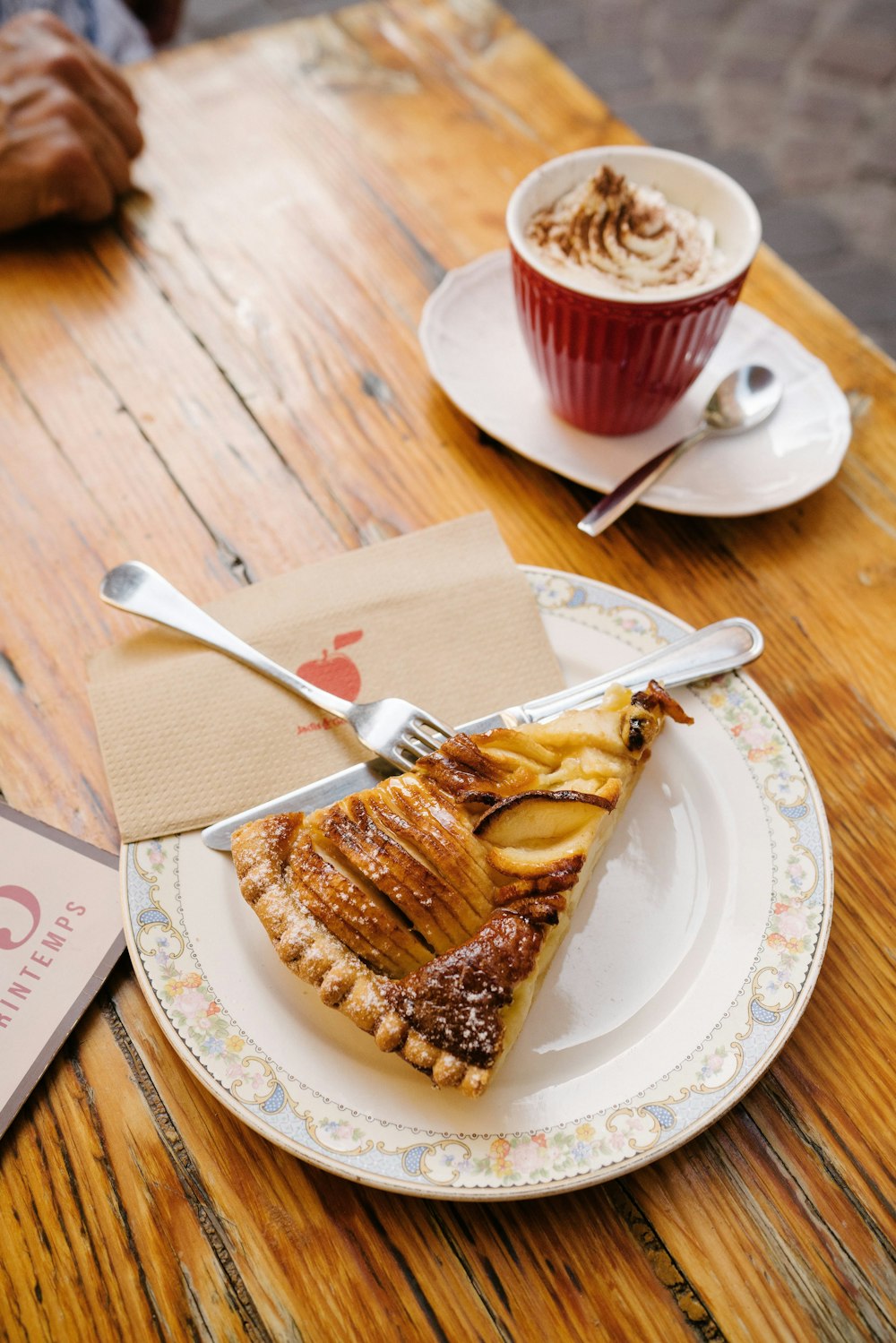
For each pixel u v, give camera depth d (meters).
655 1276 0.38
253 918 0.42
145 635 0.48
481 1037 0.39
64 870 0.44
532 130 0.66
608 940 0.42
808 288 0.60
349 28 0.71
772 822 0.43
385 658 0.47
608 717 0.44
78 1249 0.38
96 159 0.60
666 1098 0.39
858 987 0.42
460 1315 0.38
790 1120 0.40
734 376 0.54
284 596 0.49
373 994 0.39
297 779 0.45
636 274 0.50
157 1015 0.40
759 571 0.51
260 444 0.55
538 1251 0.38
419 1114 0.39
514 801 0.42
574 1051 0.40
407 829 0.42
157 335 0.58
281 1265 0.38
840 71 1.32
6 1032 0.41
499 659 0.47
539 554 0.52
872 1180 0.39
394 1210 0.39
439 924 0.41
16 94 0.59
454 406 0.56
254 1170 0.39
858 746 0.47
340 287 0.60
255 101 0.67
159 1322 0.38
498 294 0.58
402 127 0.66
